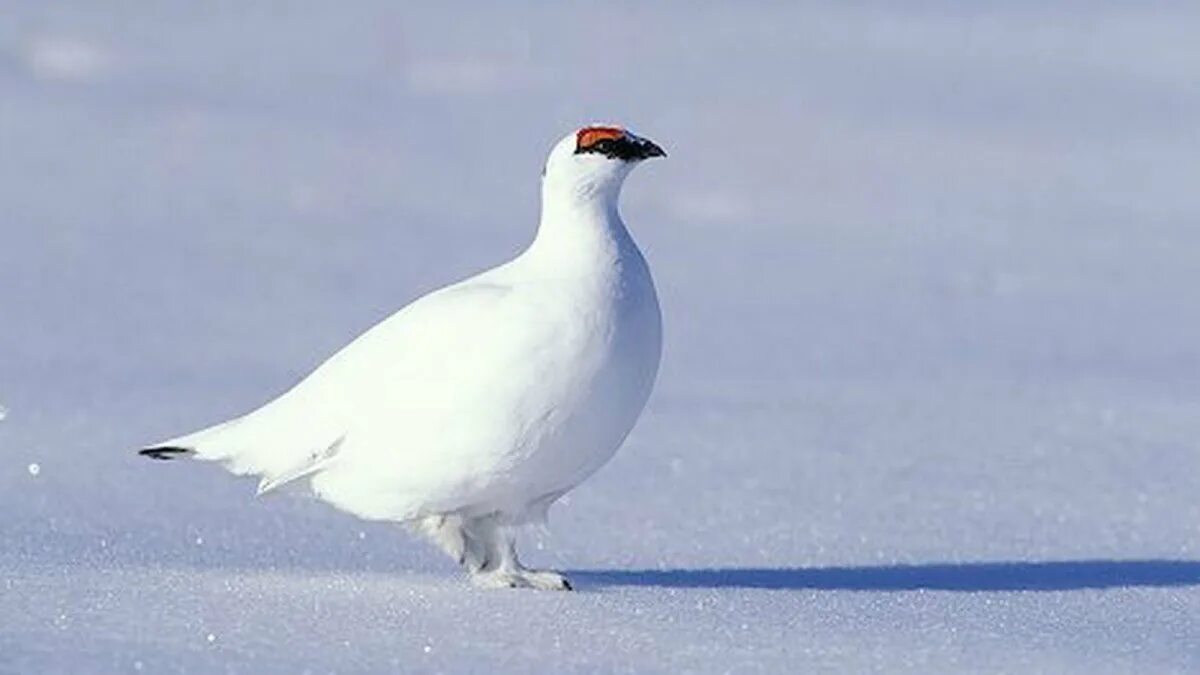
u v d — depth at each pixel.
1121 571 8.25
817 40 31.09
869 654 6.50
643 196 22.98
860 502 10.16
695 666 6.26
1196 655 6.68
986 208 22.67
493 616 6.84
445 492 7.43
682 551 8.73
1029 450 11.94
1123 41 31.06
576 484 7.64
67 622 6.49
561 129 26.36
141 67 29.00
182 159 24.16
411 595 7.17
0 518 8.83
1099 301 18.41
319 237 20.47
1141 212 22.48
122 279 17.81
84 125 25.61
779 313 17.52
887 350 15.94
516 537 8.30
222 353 14.79
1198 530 9.45
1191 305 18.27
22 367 13.75
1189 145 25.61
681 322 16.97
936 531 9.34
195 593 7.05
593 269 7.54
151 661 6.03
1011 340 16.55
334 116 26.70
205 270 18.50
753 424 12.69
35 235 19.73
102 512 9.12
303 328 16.02
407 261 19.41
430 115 27.06
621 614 6.96
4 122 25.55
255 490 9.81
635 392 7.52
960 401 13.81
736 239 21.14
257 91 27.95
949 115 26.58
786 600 7.39
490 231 21.12
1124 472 11.20
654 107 26.92
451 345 7.35
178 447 7.83
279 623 6.59
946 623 7.05
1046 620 7.18
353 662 6.12
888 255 20.42
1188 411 13.48
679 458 11.40
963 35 31.36
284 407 7.72
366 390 7.48
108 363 14.11
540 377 7.29
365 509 7.64
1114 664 6.50
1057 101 27.52
